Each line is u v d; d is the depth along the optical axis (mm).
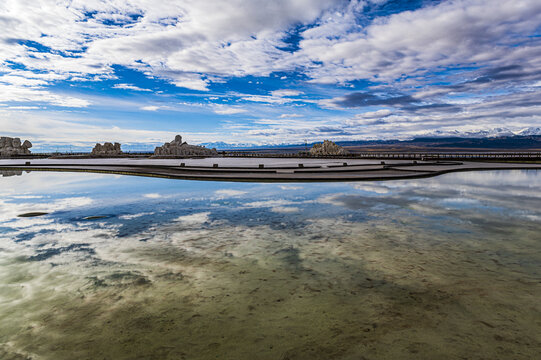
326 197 11094
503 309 3172
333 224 7121
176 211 8906
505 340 2635
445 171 21828
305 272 4258
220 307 3289
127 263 4699
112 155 88625
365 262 4629
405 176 17609
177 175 19953
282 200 10578
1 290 3764
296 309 3229
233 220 7672
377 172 21219
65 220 7855
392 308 3227
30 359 2463
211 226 7082
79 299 3510
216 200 10750
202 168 26359
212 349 2574
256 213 8477
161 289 3756
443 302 3342
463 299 3404
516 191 12211
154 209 9250
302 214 8266
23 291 3730
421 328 2842
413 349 2527
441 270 4270
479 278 3975
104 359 2459
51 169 28438
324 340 2680
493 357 2410
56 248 5496
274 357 2457
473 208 8828
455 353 2467
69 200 11070
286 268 4422
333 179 16516
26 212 8953
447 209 8719
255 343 2650
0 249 5449
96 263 4715
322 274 4180
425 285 3781
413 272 4207
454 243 5543
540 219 7418
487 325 2875
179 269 4430
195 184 16016
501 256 4824
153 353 2529
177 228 6926
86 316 3131
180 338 2736
